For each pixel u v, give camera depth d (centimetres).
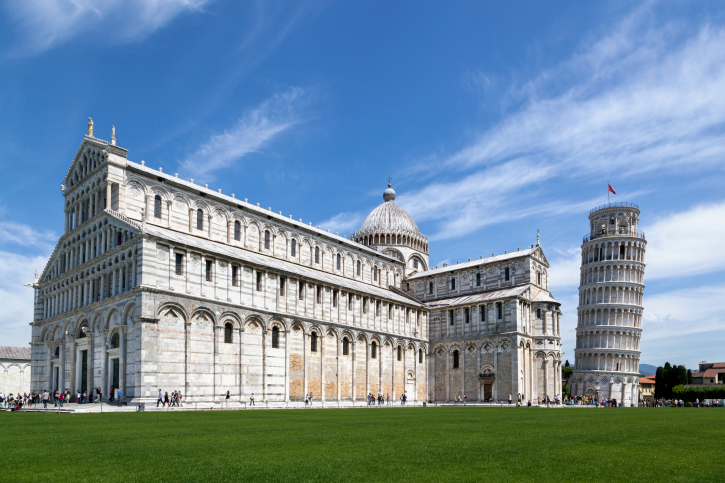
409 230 13688
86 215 8369
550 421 4503
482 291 11706
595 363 14775
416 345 11175
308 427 3638
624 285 15025
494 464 2025
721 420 4784
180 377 6662
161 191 8206
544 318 10681
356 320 9738
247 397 7394
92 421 4191
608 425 4006
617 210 15575
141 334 6350
